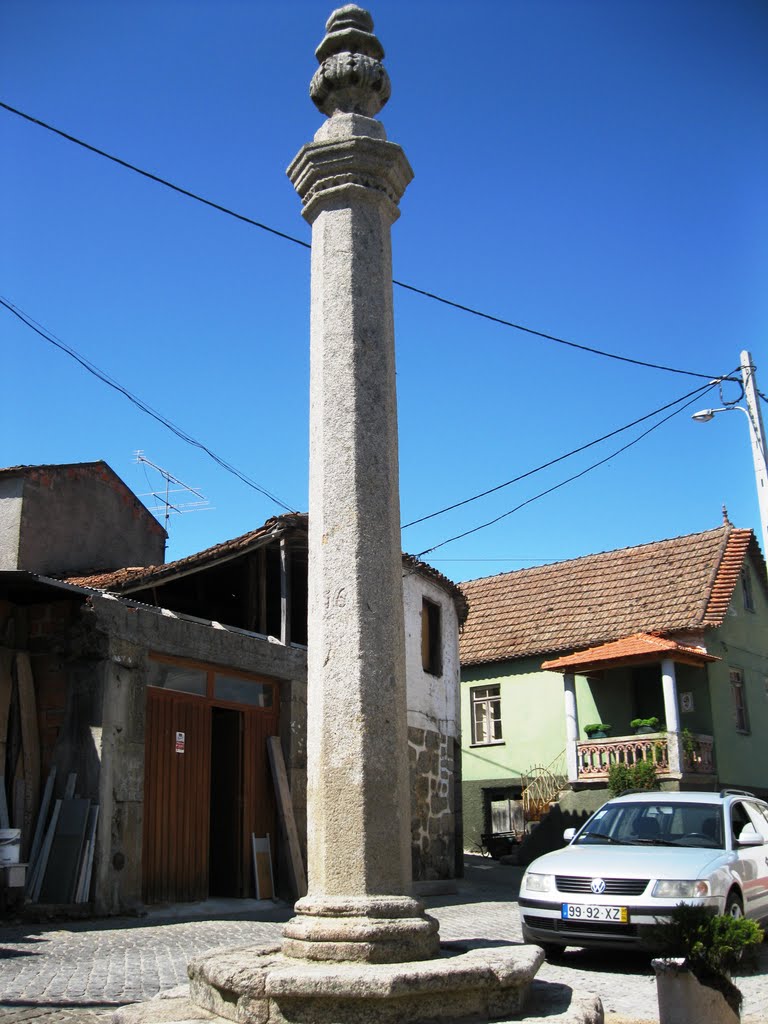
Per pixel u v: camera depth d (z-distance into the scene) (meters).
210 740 13.60
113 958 8.60
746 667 25.89
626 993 7.93
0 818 11.08
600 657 23.05
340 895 5.46
